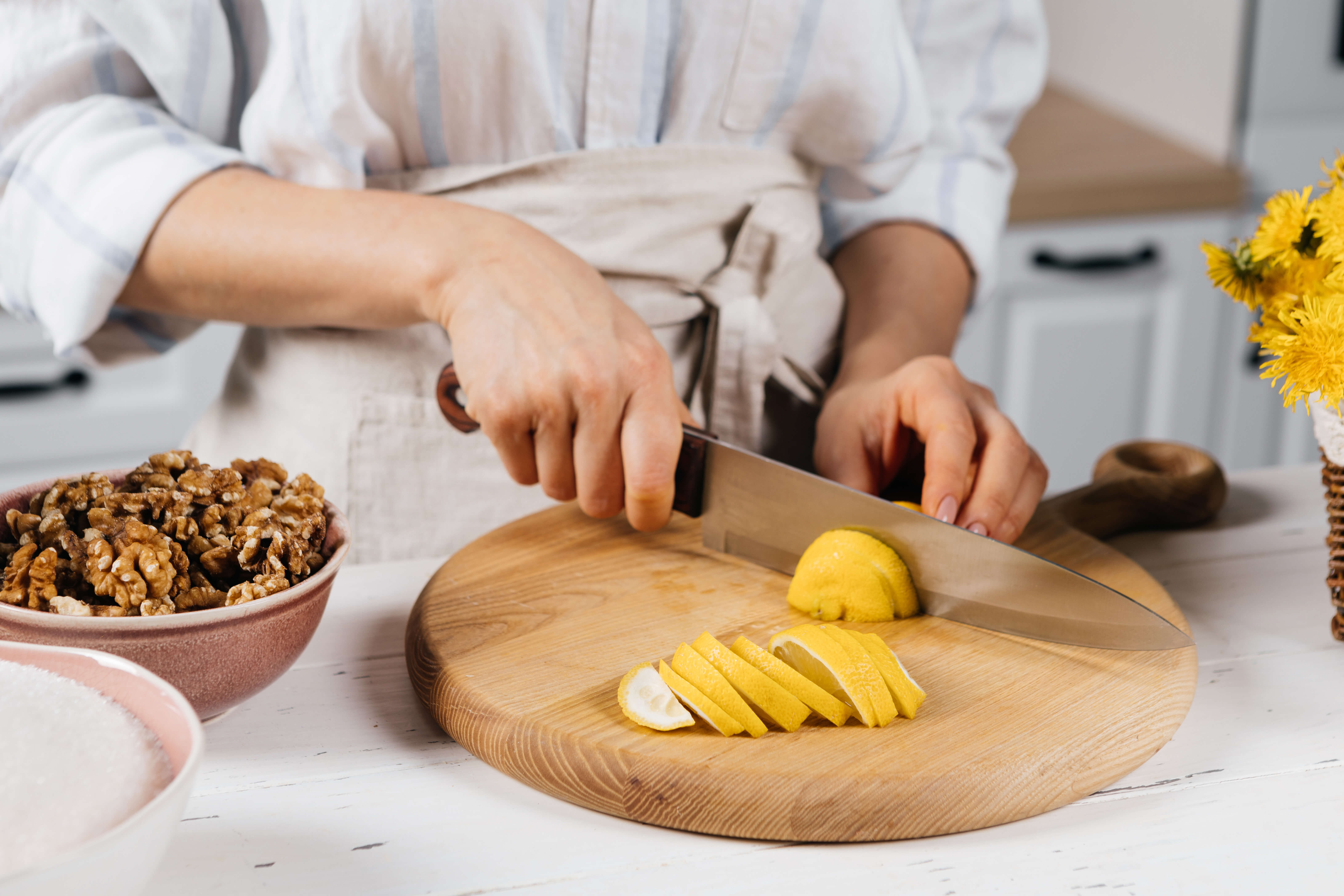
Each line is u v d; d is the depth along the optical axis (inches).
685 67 33.0
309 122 31.5
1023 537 30.7
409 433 34.8
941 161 42.6
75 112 31.4
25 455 68.4
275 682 24.3
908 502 33.1
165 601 20.4
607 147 33.5
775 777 20.3
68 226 30.5
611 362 27.0
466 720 22.6
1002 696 23.4
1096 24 93.2
